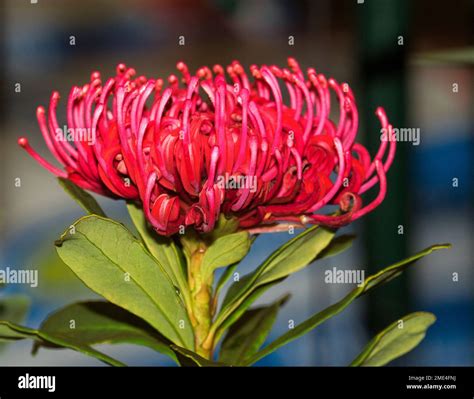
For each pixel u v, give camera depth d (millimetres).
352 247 2559
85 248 1272
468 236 3340
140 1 3496
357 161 1341
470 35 2668
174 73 3508
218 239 1350
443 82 3412
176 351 1257
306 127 1303
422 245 3295
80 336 1484
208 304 1423
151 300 1349
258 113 1239
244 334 1571
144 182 1244
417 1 2955
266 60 3432
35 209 3354
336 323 2402
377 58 1924
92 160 1320
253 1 3357
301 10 3379
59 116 3410
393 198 1988
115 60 3504
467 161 3391
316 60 2902
